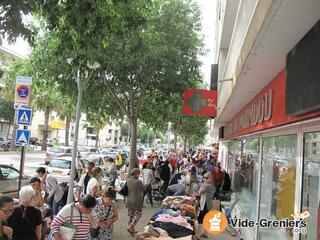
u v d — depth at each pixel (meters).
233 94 10.35
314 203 5.61
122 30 9.60
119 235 11.34
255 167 11.26
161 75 17.16
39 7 8.18
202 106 17.75
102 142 104.38
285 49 5.49
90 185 9.05
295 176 6.64
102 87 18.19
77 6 8.09
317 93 4.07
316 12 4.01
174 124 46.72
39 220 6.35
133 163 19.34
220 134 30.44
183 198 10.78
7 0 7.70
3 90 47.25
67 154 33.03
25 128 12.35
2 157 41.16
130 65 15.77
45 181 11.69
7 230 5.78
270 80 8.06
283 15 4.14
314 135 5.77
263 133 9.86
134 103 20.02
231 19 17.08
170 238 7.39
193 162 23.08
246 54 6.18
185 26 17.27
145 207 16.70
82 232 6.33
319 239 4.84
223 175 17.36
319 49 4.04
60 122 75.81
